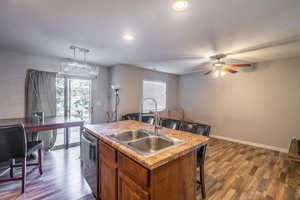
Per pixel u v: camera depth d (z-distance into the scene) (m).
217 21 1.82
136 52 3.10
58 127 2.64
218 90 4.86
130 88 4.50
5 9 1.59
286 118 3.57
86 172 2.09
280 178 2.39
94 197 1.93
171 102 5.89
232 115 4.51
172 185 1.28
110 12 1.65
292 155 2.71
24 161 2.03
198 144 1.53
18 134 1.97
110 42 2.54
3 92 3.02
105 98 4.62
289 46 2.67
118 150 1.45
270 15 1.68
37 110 3.34
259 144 3.97
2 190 2.03
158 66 4.50
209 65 4.28
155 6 1.53
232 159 3.12
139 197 1.18
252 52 3.03
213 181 2.30
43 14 1.69
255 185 2.20
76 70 3.01
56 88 3.70
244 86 4.25
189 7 1.54
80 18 1.78
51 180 2.28
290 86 3.51
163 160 1.15
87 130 2.18
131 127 2.29
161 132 1.99
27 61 3.26
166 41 2.47
